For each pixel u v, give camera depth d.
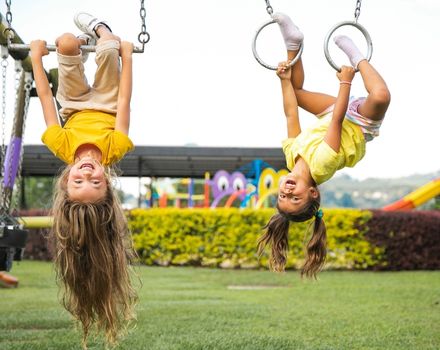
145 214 14.45
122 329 4.36
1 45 5.50
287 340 5.70
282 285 10.55
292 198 4.17
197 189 33.44
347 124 4.21
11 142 6.80
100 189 3.80
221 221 13.98
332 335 6.03
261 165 17.20
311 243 4.51
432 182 15.98
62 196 3.84
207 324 6.53
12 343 5.55
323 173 4.09
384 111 4.15
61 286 4.23
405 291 9.32
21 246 5.64
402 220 13.48
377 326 6.48
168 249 14.27
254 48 4.43
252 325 6.52
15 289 9.62
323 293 9.19
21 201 20.06
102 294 3.93
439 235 13.58
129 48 4.28
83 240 3.77
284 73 4.43
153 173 21.17
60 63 4.19
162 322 6.64
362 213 13.46
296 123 4.43
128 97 4.16
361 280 11.07
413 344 5.64
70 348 5.39
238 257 13.80
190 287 10.02
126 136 4.04
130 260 4.14
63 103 4.28
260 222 13.82
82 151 3.98
